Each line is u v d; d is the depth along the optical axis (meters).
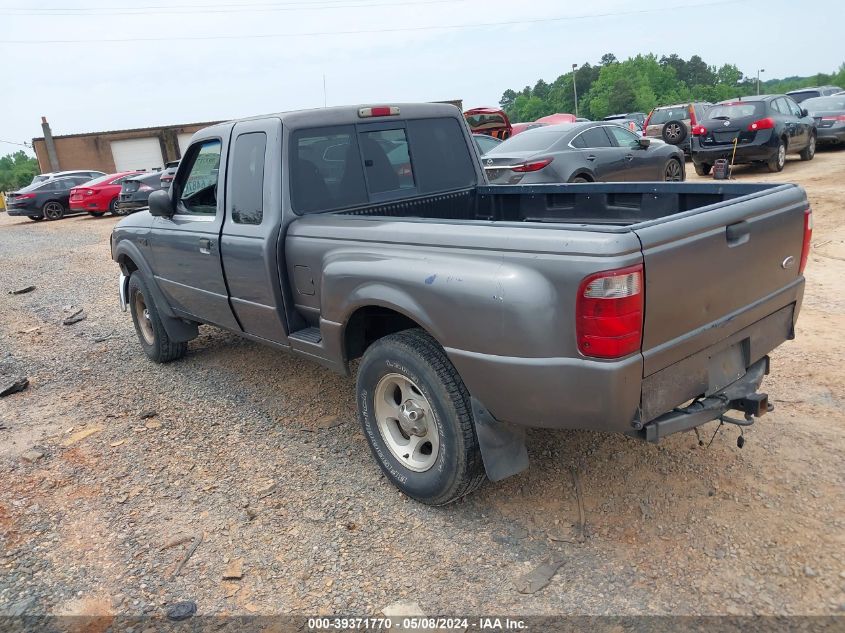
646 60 142.25
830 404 4.06
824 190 11.04
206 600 2.89
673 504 3.24
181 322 5.77
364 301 3.32
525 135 10.16
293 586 2.94
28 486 3.96
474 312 2.82
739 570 2.77
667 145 11.34
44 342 7.13
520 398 2.81
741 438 3.05
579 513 3.25
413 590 2.85
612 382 2.56
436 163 4.75
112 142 40.47
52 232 18.45
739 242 2.94
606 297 2.48
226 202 4.32
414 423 3.35
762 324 3.25
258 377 5.48
